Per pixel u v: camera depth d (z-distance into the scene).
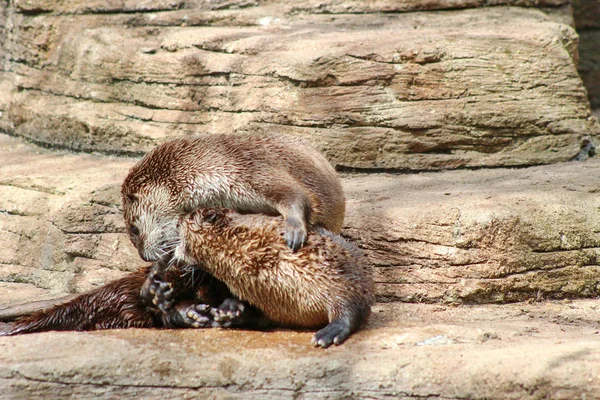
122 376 8.45
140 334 9.22
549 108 14.18
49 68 16.66
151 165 9.95
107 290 10.09
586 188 11.77
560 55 14.39
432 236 10.72
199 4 16.42
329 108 13.80
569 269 10.90
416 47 13.81
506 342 8.92
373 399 8.30
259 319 9.66
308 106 13.85
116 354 8.56
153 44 15.58
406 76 13.80
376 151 13.85
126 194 10.05
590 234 10.99
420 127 13.77
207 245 9.30
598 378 7.99
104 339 8.97
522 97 14.09
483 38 14.14
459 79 13.90
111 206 12.43
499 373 8.16
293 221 9.07
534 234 10.75
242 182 9.53
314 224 9.73
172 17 16.20
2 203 13.12
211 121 14.59
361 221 11.06
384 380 8.28
